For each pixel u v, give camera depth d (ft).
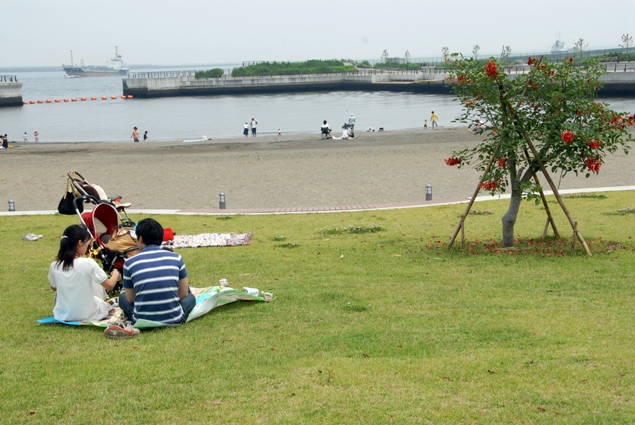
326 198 70.54
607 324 22.68
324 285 30.86
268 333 22.81
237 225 53.62
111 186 83.30
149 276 22.98
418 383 17.57
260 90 336.90
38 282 33.47
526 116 36.86
